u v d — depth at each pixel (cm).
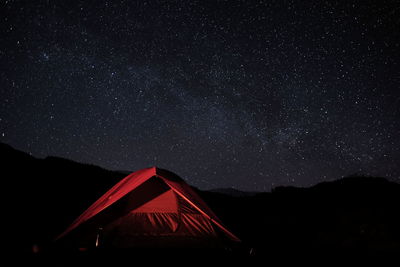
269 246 597
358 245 640
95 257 434
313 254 556
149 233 556
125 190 574
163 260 436
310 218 938
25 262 399
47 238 526
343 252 584
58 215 724
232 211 1085
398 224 800
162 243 517
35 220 648
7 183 941
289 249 586
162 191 677
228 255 489
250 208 1178
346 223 843
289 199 1362
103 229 549
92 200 970
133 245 499
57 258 423
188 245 519
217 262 446
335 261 513
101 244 491
